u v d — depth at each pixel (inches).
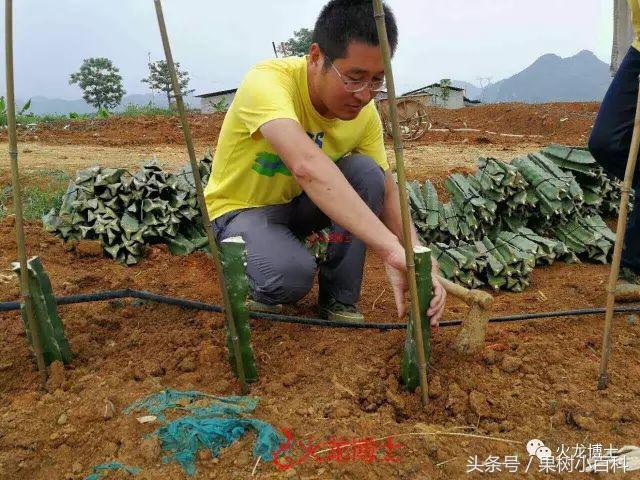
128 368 100.8
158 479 74.1
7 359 102.1
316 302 139.2
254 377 97.5
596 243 171.6
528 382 99.2
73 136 473.7
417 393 95.3
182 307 125.7
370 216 88.1
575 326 124.0
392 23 87.9
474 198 172.2
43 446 81.0
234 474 75.5
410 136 461.4
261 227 110.6
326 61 90.6
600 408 91.0
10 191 217.8
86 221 160.9
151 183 164.6
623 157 126.9
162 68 1478.8
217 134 494.9
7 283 135.0
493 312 134.7
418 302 87.0
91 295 113.4
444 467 78.2
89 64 1852.9
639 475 77.5
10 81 79.4
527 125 629.0
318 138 108.6
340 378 99.3
